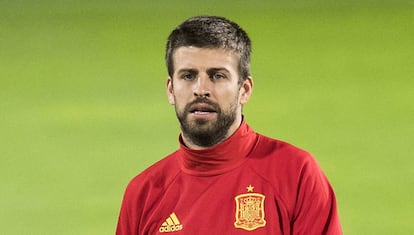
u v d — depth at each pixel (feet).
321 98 118.73
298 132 109.40
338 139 107.14
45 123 115.85
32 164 105.19
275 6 152.97
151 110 118.42
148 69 132.05
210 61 37.65
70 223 91.91
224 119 38.27
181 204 39.86
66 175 102.06
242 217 38.78
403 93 118.93
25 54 138.62
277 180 39.14
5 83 128.88
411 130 108.58
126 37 143.23
